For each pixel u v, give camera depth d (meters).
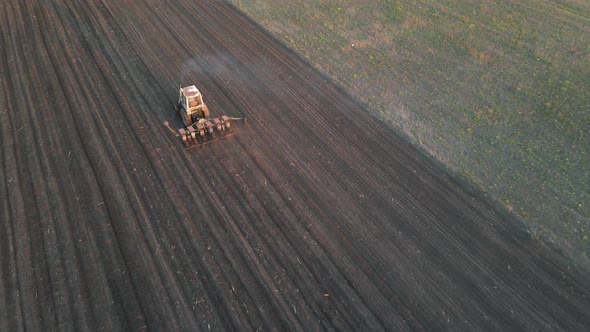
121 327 10.89
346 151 16.44
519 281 12.18
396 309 11.44
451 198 14.71
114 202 14.15
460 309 11.46
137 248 12.77
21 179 14.92
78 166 15.41
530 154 16.62
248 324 11.02
